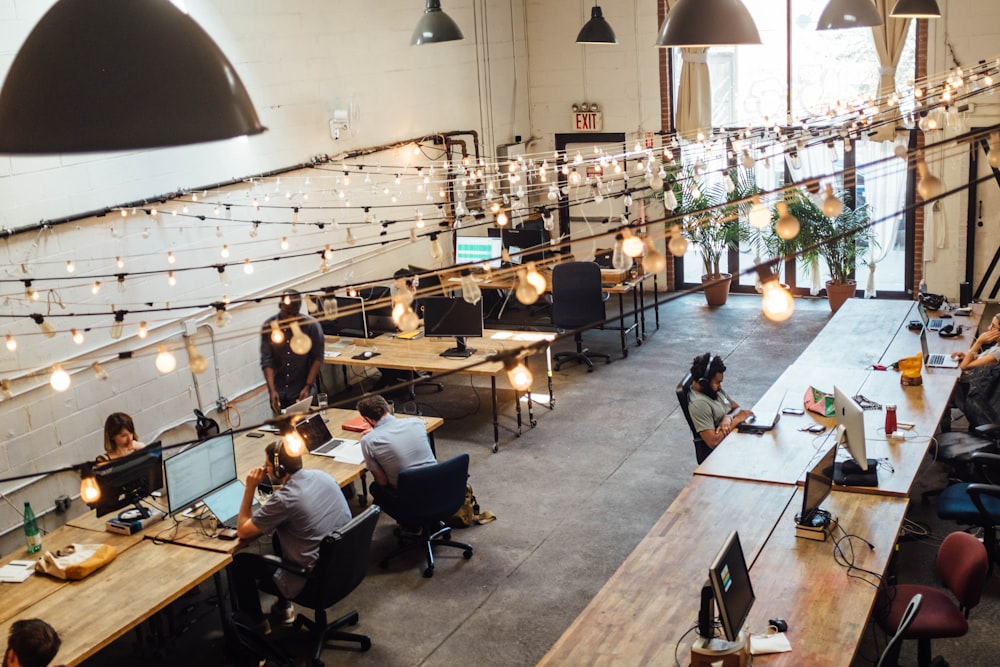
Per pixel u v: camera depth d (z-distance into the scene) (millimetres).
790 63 12914
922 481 7652
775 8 12828
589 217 14094
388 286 10852
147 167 8062
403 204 11531
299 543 5789
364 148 10828
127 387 7977
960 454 7012
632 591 4781
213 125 1678
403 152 11484
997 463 6457
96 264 7641
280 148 9586
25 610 5117
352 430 7484
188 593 6750
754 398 9594
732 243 13102
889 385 7465
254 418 9406
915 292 12578
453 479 6652
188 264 8523
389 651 5848
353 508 7770
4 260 6910
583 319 10930
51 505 7367
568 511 7523
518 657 5707
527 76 14391
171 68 1646
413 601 6383
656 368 10781
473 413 9812
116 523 5980
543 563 6758
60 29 1624
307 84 9914
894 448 6285
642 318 11805
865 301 9953
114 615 5016
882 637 5707
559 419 9469
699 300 13570
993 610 5906
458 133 12547
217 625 6344
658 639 4363
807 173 12531
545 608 6199
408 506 6562
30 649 4258
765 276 3332
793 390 7477
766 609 4547
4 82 1650
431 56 12047
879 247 12680
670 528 5410
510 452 8742
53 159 7254
